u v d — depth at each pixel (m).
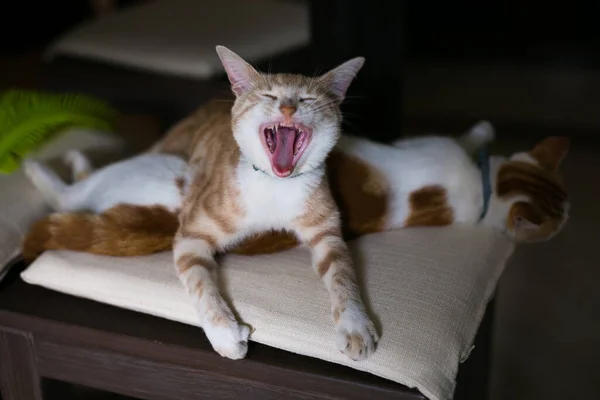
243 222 1.35
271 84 1.28
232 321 1.22
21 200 1.58
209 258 1.34
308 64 2.17
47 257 1.42
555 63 3.85
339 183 1.47
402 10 1.98
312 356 1.23
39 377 1.43
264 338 1.24
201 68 2.29
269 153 1.26
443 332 1.23
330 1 1.88
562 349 2.07
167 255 1.43
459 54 3.91
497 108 3.39
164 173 1.47
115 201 1.45
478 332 1.50
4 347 1.43
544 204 1.53
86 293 1.37
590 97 3.50
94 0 3.24
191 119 1.68
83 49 2.46
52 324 1.35
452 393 1.18
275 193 1.32
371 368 1.18
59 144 1.84
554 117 3.31
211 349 1.27
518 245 2.50
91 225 1.42
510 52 3.89
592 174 2.88
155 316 1.36
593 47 3.83
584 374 1.98
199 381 1.31
